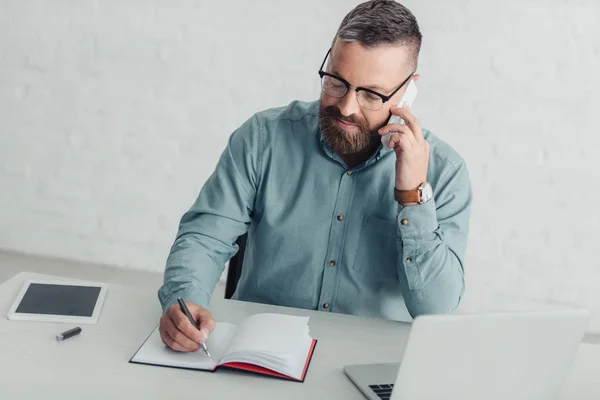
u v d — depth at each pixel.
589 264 3.04
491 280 3.10
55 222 3.25
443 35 2.94
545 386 1.18
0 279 3.00
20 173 3.22
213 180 1.67
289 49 3.02
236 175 1.65
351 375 1.30
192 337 1.31
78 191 3.22
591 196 2.99
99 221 3.23
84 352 1.31
